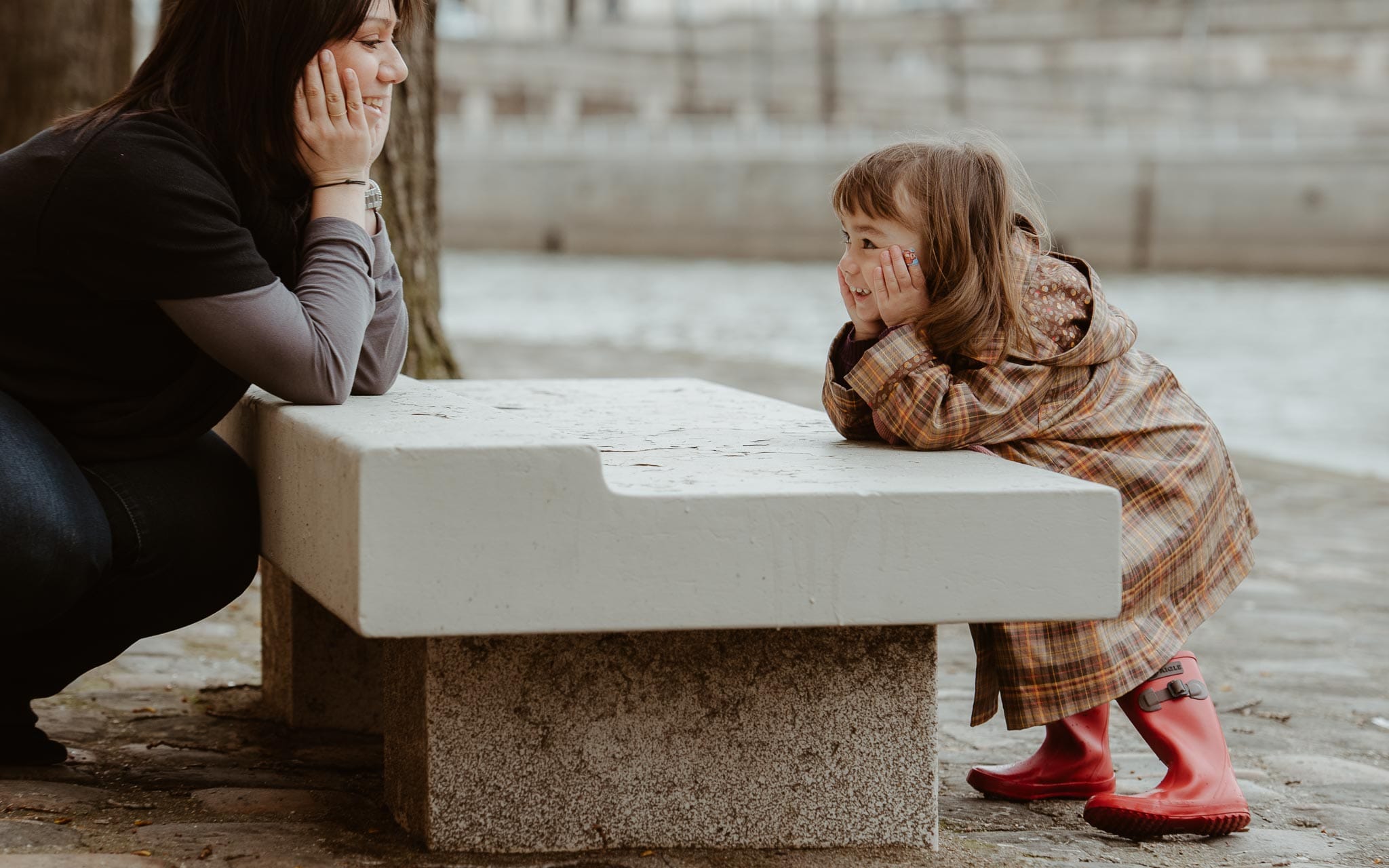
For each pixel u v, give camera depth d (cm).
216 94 225
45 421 224
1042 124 5566
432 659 205
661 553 183
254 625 396
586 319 2120
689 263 4241
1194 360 1675
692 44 5916
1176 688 235
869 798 216
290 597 286
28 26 866
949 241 227
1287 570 547
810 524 186
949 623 193
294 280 243
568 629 182
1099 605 193
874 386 229
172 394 226
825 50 5653
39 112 871
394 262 262
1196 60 5716
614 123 5438
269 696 305
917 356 227
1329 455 1011
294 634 286
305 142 233
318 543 196
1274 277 4041
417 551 178
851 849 216
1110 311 241
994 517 190
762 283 3209
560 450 180
